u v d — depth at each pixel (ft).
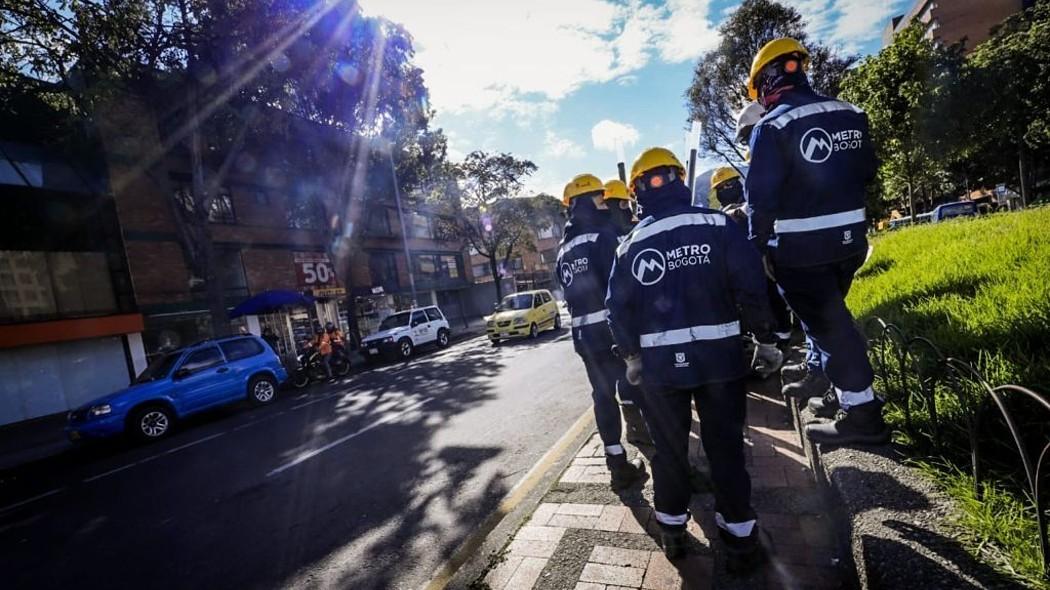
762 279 6.25
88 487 18.85
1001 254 13.47
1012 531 4.46
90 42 32.78
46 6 31.68
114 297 44.55
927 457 6.07
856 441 6.95
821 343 7.18
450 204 87.92
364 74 48.96
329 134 51.83
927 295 12.58
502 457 14.64
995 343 7.71
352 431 20.95
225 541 11.71
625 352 7.18
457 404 23.13
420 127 59.16
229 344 33.14
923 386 6.54
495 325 49.80
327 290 67.26
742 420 6.57
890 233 34.73
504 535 9.01
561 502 9.78
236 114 40.93
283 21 38.32
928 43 49.47
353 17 44.16
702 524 8.12
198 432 27.45
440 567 9.08
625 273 7.02
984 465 5.54
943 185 108.47
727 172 14.14
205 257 40.04
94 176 44.50
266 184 60.75
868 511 5.32
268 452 19.62
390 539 10.56
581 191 10.70
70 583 10.76
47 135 42.06
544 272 164.35
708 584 6.56
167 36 35.09
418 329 55.31
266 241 60.13
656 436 6.99
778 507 8.04
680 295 6.46
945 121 49.70
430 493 12.71
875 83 49.32
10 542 13.91
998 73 53.83
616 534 8.26
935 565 4.28
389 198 67.36
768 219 6.68
